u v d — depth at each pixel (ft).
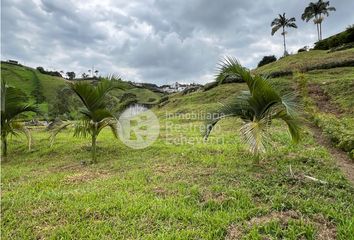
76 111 28.17
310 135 31.50
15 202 16.93
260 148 19.27
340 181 17.11
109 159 28.14
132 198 16.30
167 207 14.69
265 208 13.75
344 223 12.12
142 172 21.84
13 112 32.24
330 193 15.39
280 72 80.84
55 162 28.84
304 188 16.26
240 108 21.13
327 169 19.71
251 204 14.42
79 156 30.45
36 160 30.53
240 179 18.33
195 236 11.93
